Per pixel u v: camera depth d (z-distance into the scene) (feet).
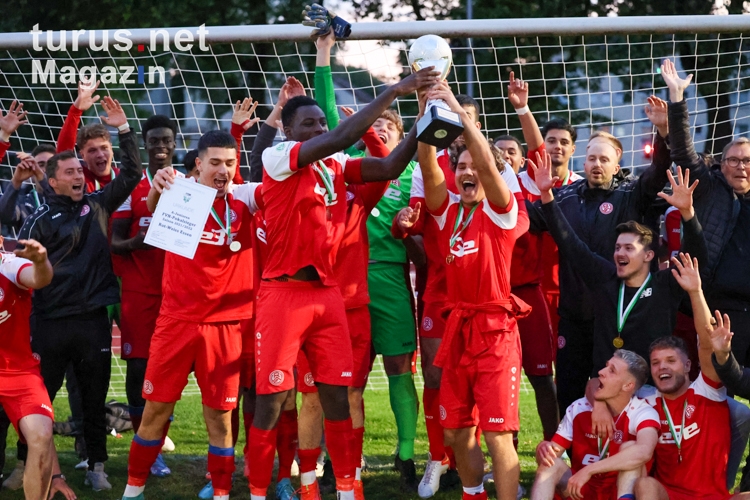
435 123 13.42
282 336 14.66
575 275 18.06
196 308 16.22
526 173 19.77
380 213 18.89
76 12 49.98
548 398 18.63
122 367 33.50
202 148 16.25
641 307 16.49
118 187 18.49
